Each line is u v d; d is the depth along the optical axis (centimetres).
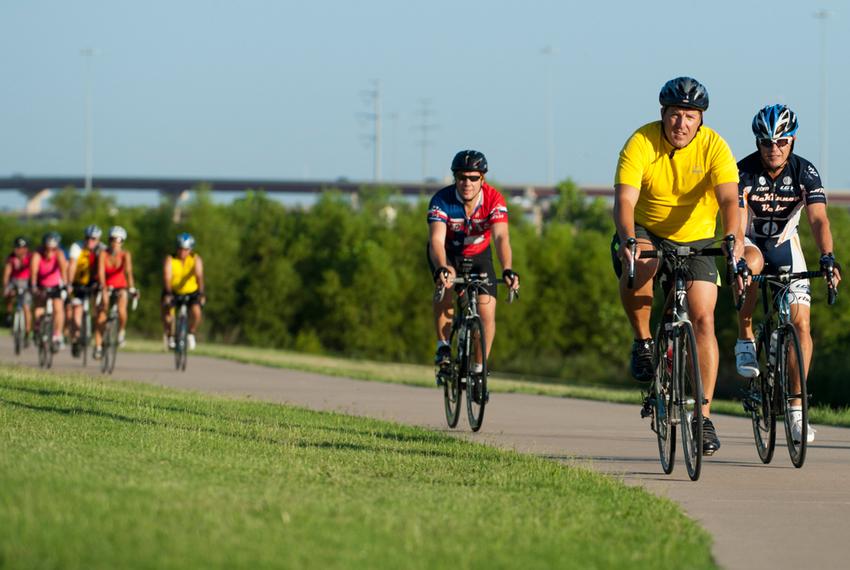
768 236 1938
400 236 15150
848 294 10781
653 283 1819
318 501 1266
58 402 2331
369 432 2120
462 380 2333
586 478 1591
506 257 2306
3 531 997
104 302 3850
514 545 1127
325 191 15712
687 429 1697
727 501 1517
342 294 14675
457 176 2303
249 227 16012
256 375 4022
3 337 6831
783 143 1862
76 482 1231
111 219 15475
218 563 954
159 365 4428
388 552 1045
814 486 1653
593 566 1070
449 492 1420
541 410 2881
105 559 935
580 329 14625
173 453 1591
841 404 7469
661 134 1780
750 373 1889
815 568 1150
